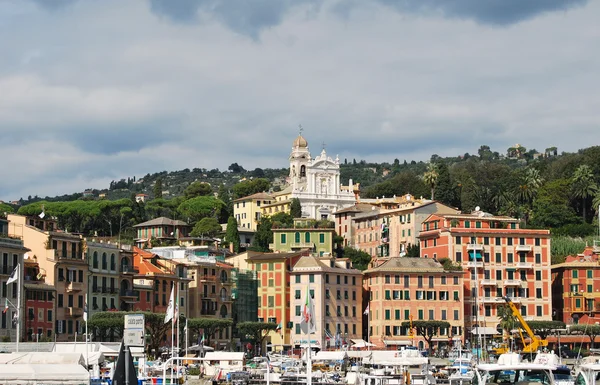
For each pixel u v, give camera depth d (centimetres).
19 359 16500
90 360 18975
